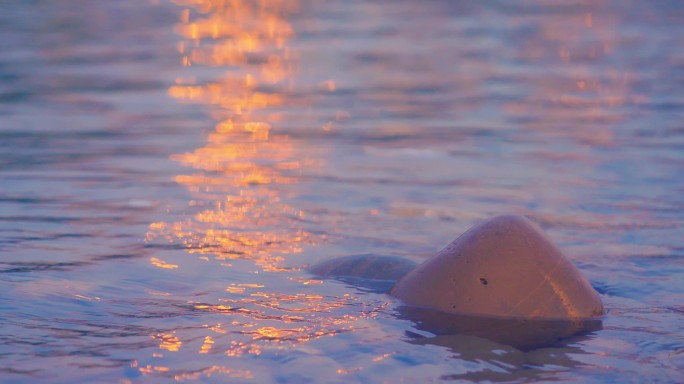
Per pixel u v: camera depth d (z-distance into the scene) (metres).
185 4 91.12
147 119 30.20
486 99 35.22
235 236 15.74
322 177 21.39
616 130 28.08
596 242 15.56
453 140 26.61
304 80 41.66
